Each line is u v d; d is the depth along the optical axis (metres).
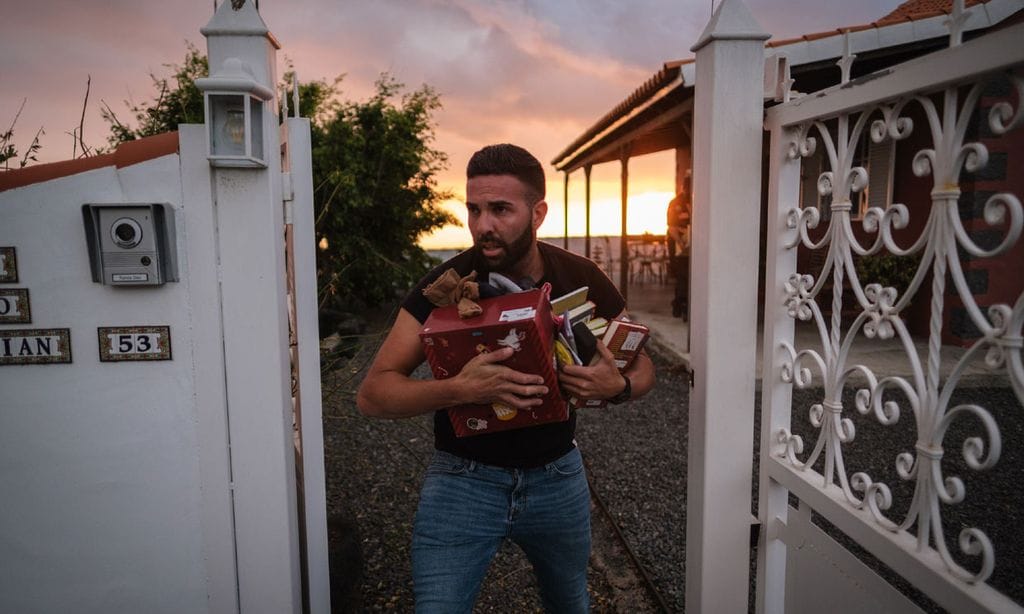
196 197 1.64
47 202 1.58
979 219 6.06
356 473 3.87
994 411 4.77
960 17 1.11
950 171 1.14
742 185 1.73
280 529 1.76
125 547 1.70
